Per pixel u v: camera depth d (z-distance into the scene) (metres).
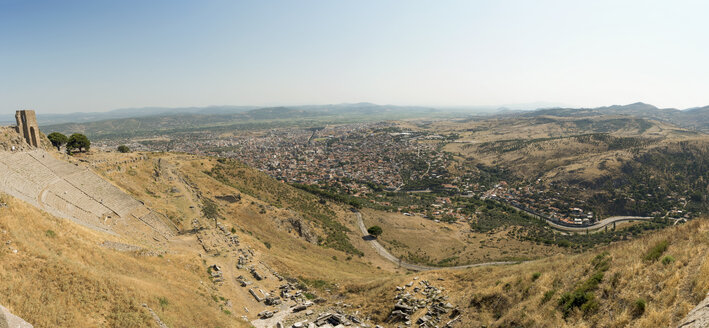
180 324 29.03
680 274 20.67
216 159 148.88
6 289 20.89
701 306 15.29
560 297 27.72
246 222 91.94
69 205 53.56
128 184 78.62
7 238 26.16
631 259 26.64
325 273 67.00
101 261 33.72
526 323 27.94
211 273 49.56
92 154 98.69
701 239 23.44
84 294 24.53
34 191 50.72
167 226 67.00
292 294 51.28
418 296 43.88
